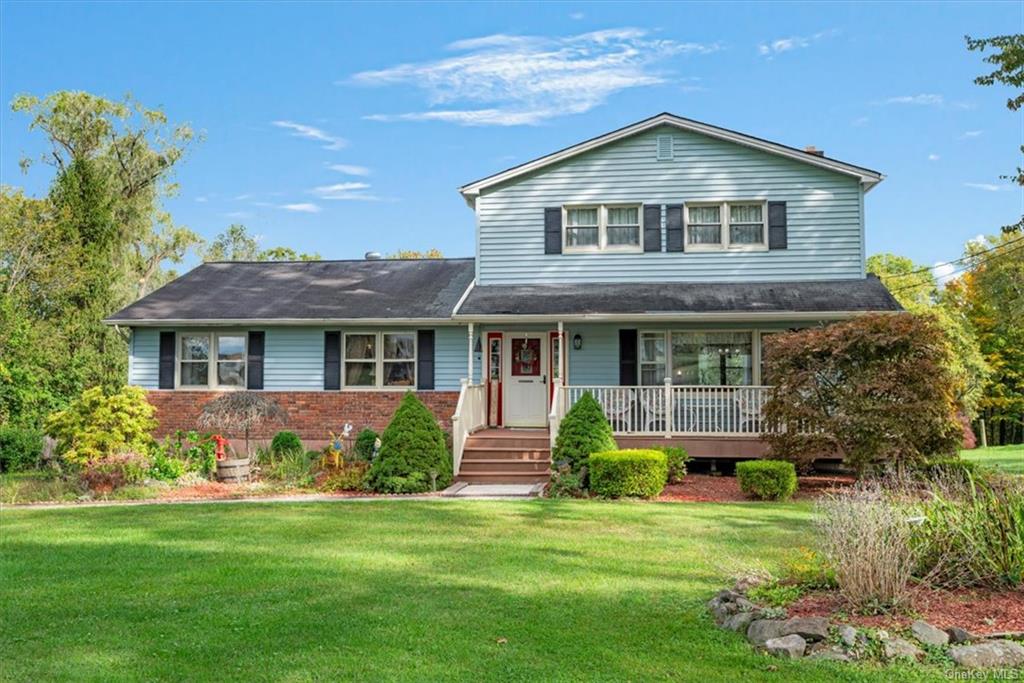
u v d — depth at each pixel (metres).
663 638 5.84
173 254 41.38
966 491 7.40
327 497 14.29
